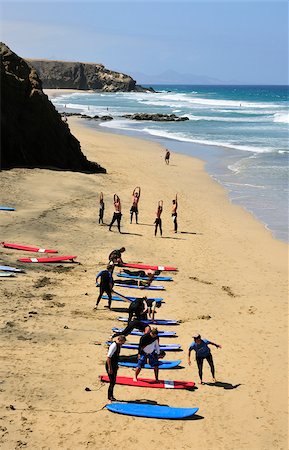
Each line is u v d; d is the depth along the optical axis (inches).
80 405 395.5
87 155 1727.4
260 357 507.5
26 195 1092.5
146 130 2583.7
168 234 935.0
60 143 1422.2
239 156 1768.0
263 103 5034.5
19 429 355.9
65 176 1322.6
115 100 5482.3
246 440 378.0
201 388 445.4
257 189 1295.5
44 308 564.7
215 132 2484.0
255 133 2413.9
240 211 1103.6
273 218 1048.2
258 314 615.2
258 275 753.6
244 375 472.1
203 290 685.3
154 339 437.1
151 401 416.5
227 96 7406.5
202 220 1039.0
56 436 355.6
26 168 1338.6
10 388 401.1
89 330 526.3
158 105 4596.5
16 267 687.7
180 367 481.1
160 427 382.6
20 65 1382.9
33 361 447.2
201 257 822.5
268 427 396.2
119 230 916.0
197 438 374.6
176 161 1700.3
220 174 1485.0
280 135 2324.1
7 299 573.9
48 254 765.3
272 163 1627.7
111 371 397.1
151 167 1590.8
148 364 471.8
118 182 1342.3
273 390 448.8
